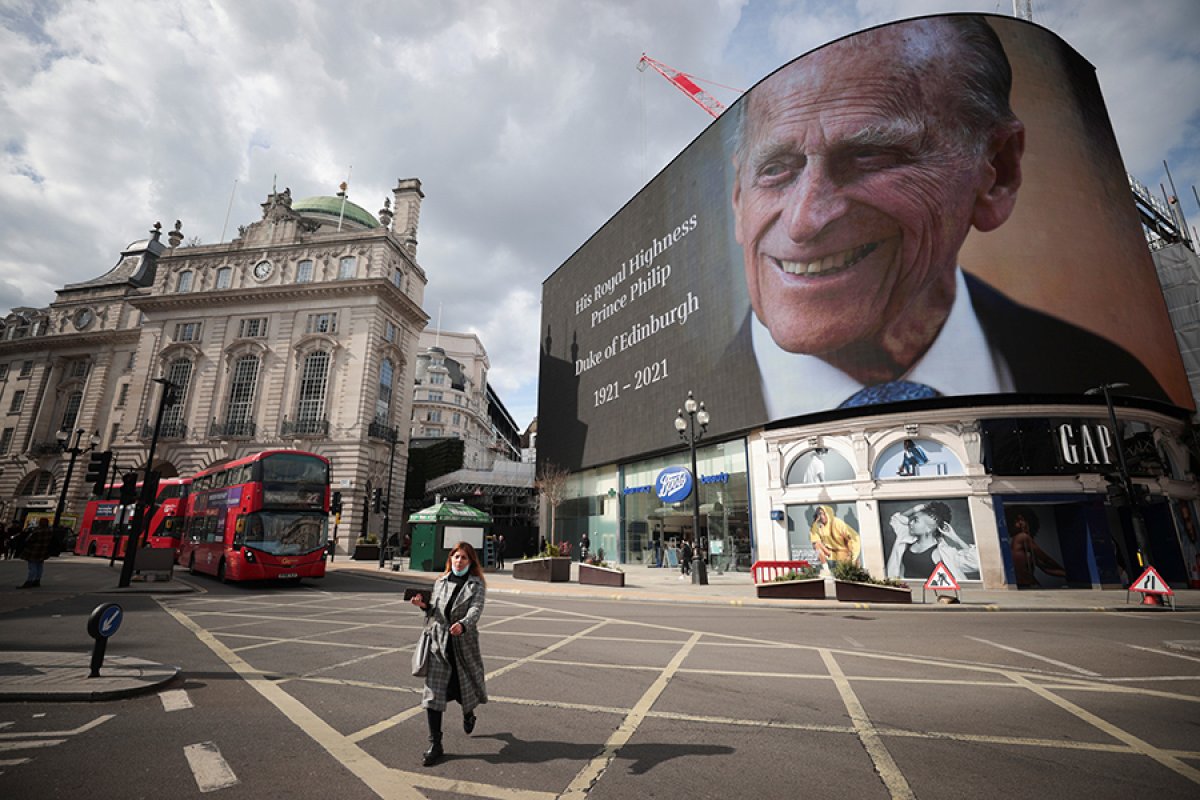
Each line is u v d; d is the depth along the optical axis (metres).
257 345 45.50
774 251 26.27
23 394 55.88
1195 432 22.77
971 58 23.50
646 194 36.72
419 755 4.25
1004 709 5.60
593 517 38.72
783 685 6.54
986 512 20.08
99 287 58.59
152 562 17.91
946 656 8.27
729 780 3.84
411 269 52.31
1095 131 24.28
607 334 39.22
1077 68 24.78
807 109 25.83
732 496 27.48
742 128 28.98
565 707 5.61
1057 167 22.75
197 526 22.58
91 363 55.47
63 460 51.59
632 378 35.72
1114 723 5.18
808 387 24.14
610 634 10.27
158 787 3.61
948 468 20.94
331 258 47.34
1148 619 12.73
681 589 18.89
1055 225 22.06
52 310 58.72
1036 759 4.28
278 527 17.98
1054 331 20.92
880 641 9.56
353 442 42.38
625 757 4.26
